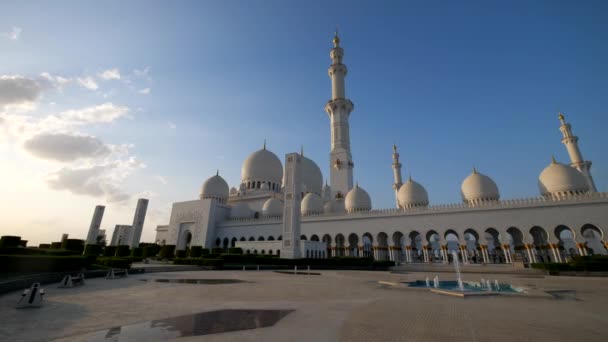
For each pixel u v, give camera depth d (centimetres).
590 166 6000
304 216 6581
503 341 718
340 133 7475
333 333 789
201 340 728
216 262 3853
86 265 2525
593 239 6988
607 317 988
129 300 1338
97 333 798
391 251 5553
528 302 1291
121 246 4934
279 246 5559
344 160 7162
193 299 1373
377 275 3052
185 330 824
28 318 975
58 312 1072
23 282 1639
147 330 827
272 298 1411
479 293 1466
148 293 1567
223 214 7756
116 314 1039
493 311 1084
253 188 8056
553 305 1220
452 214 5200
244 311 1086
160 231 8681
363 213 5975
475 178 5681
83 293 1559
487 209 4944
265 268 4169
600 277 2925
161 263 4653
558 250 4369
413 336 760
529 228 4609
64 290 1672
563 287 1934
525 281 2414
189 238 7831
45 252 2739
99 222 6662
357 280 2400
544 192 5219
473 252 7638
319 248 5762
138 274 2841
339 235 6366
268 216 7075
